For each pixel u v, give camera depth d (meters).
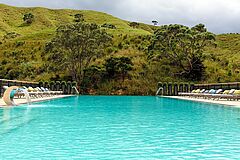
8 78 43.78
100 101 22.67
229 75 41.47
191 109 15.36
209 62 44.72
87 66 41.69
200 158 5.15
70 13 97.81
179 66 42.72
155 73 41.94
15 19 87.44
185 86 34.19
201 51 41.44
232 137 7.13
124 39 51.03
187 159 5.09
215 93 25.03
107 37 40.88
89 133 7.58
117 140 6.70
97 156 5.26
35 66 45.62
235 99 22.75
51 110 14.09
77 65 41.56
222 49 56.59
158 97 31.27
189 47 40.78
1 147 5.93
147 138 6.95
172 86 34.59
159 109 15.28
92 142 6.46
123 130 8.09
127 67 41.09
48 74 43.53
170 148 5.93
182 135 7.38
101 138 6.92
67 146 6.05
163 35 40.53
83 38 39.47
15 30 78.06
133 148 5.91
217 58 45.94
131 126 8.86
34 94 23.59
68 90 35.31
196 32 41.06
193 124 9.41
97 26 41.09
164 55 41.50
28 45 52.88
